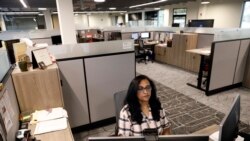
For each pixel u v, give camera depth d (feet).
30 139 4.45
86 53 8.09
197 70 17.22
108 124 9.48
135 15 50.19
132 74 9.41
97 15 56.18
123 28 23.48
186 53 18.13
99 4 28.04
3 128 3.74
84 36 25.25
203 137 2.32
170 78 16.17
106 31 25.73
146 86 4.72
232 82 13.25
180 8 33.24
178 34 18.85
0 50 5.48
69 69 7.95
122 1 24.85
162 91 13.19
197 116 9.66
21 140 4.42
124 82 9.32
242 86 13.89
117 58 8.79
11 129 4.31
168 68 19.61
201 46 17.80
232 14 25.02
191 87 13.85
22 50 6.74
